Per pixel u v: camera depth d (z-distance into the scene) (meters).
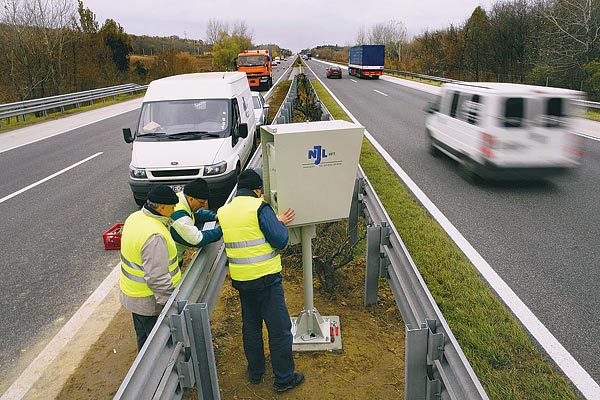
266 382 3.63
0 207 8.20
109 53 37.38
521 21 34.97
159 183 7.18
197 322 2.85
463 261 5.35
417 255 5.48
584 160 10.11
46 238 6.77
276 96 24.75
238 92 9.38
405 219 6.69
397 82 35.28
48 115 20.86
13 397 3.64
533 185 8.47
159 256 3.22
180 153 7.36
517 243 5.94
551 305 4.48
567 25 27.78
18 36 26.44
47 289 5.32
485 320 4.15
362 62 39.09
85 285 5.39
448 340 2.53
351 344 4.02
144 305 3.43
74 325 4.59
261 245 3.32
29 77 27.11
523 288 4.81
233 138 8.05
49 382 3.80
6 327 4.61
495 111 7.73
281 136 3.49
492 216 6.91
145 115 8.21
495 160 7.84
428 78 34.06
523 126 7.73
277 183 3.64
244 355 3.96
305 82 23.05
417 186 8.49
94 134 15.79
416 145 12.09
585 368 3.56
